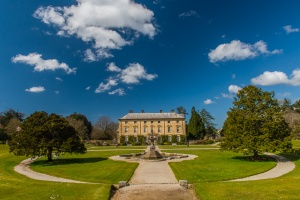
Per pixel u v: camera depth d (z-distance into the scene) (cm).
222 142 3772
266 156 4075
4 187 1927
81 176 2548
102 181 2308
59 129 3659
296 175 2353
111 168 3028
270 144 3359
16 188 1902
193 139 10738
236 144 3572
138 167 3133
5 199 1639
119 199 1748
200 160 3662
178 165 3206
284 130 3494
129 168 3023
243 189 1847
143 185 2123
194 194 1839
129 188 2027
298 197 1630
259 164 3234
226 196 1692
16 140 3506
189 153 4822
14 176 2589
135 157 4384
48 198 1666
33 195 1727
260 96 3634
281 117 3475
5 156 4197
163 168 3017
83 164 3394
